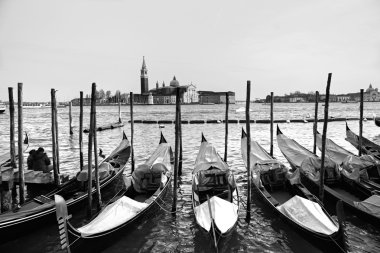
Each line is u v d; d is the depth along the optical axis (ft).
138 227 36.42
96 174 39.83
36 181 47.01
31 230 33.91
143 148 94.07
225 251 31.63
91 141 37.63
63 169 65.92
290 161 56.75
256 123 172.76
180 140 59.52
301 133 126.41
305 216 32.48
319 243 29.45
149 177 46.91
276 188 45.42
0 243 31.73
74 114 348.59
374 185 40.70
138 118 248.32
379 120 115.96
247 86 38.22
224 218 32.50
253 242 33.53
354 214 36.52
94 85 39.70
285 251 31.81
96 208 42.57
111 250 32.14
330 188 42.98
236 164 68.59
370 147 65.72
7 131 150.00
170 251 32.14
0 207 37.06
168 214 40.96
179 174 60.03
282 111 350.23
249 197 38.06
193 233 35.78
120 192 42.91
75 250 27.68
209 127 155.53
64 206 27.04
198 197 41.68
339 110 344.08
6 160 61.57
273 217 38.86
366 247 31.58
